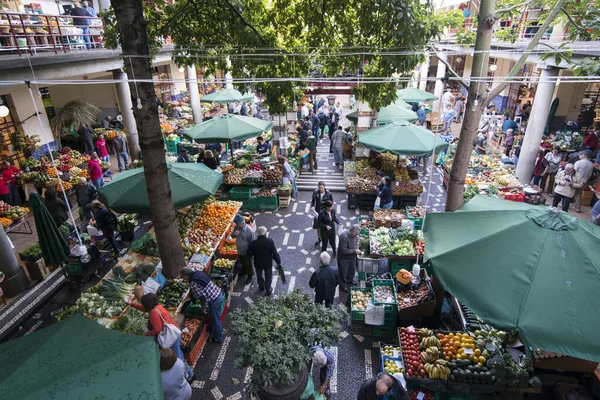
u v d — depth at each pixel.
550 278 4.16
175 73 26.42
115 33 8.35
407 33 7.64
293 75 8.97
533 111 12.05
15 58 8.50
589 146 13.26
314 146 14.79
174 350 5.65
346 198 13.00
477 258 4.64
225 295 7.52
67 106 13.87
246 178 12.05
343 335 4.67
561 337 3.79
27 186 12.05
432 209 12.09
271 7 9.21
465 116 6.73
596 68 6.37
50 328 3.99
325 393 5.76
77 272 8.32
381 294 7.04
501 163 13.81
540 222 4.69
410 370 5.42
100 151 15.32
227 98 16.61
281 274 7.79
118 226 10.23
